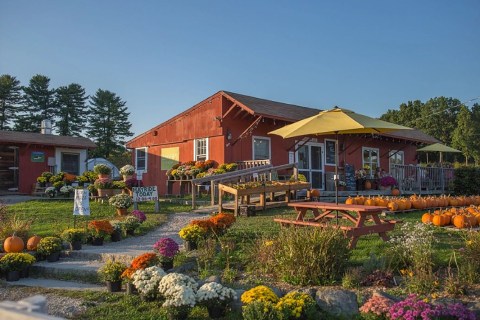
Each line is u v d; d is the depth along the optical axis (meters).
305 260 6.88
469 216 11.09
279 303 5.51
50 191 19.06
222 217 9.72
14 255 8.63
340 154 23.83
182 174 20.45
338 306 5.72
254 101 21.38
